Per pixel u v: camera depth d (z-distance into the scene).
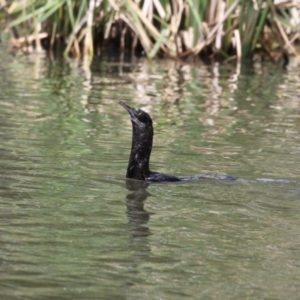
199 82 42.06
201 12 48.25
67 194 21.08
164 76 43.44
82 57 48.50
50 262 16.17
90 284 15.20
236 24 48.88
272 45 51.97
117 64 46.72
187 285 15.40
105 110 33.69
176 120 32.31
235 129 30.91
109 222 18.88
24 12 48.56
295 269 16.44
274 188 22.45
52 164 24.20
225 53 49.34
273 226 19.06
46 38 51.66
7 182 21.91
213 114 33.91
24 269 15.76
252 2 48.25
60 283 15.20
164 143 27.98
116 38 51.75
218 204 20.73
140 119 23.06
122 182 22.61
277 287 15.51
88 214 19.42
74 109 33.59
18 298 14.47
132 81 41.50
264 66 48.34
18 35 53.12
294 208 20.58
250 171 24.34
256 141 28.81
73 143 27.20
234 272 16.14
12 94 36.47
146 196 21.27
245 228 18.84
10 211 19.33
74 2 49.12
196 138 29.03
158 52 49.84
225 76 44.25
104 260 16.42
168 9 48.31
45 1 49.31
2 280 15.20
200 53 49.78
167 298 14.77
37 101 35.00
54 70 43.72
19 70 43.09
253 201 21.09
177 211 20.03
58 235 17.77
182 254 16.98
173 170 24.22
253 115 33.97
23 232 17.84
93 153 25.94
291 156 26.53
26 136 27.92
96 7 48.75
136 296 14.78
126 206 20.27
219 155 26.38
